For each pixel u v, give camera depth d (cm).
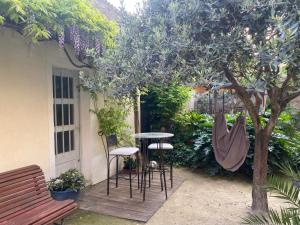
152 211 394
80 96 501
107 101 535
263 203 376
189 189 503
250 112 370
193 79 294
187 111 838
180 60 286
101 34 389
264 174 375
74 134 494
